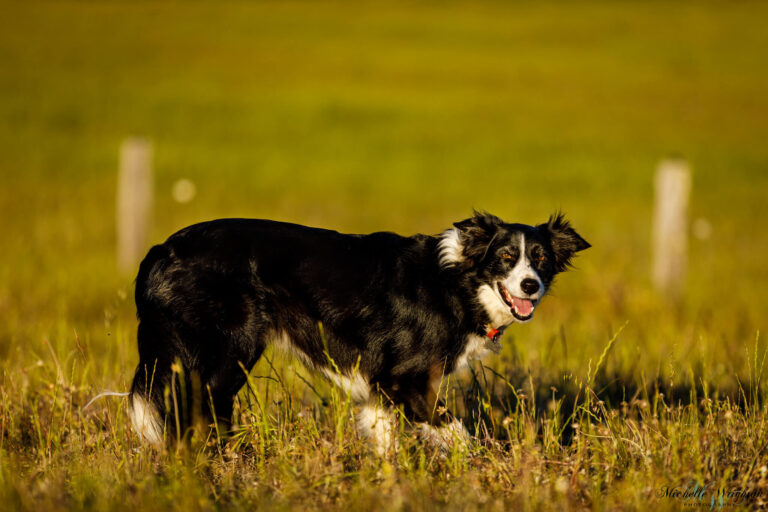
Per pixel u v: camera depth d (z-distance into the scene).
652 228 21.86
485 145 35.59
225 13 64.75
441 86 47.03
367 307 6.82
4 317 11.10
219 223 6.85
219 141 34.19
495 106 42.94
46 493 5.24
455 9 69.75
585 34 61.28
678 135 37.97
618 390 8.07
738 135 38.28
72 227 18.38
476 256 7.02
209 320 6.59
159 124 36.03
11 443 6.59
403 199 26.17
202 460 5.97
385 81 47.66
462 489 5.61
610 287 14.03
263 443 6.25
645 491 5.60
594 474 6.07
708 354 9.58
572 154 34.22
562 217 7.57
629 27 63.25
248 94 42.78
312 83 46.09
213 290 6.60
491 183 29.38
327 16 65.81
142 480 5.61
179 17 62.09
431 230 20.98
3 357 9.34
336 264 6.83
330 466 5.81
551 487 5.69
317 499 5.46
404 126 38.59
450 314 6.96
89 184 25.17
